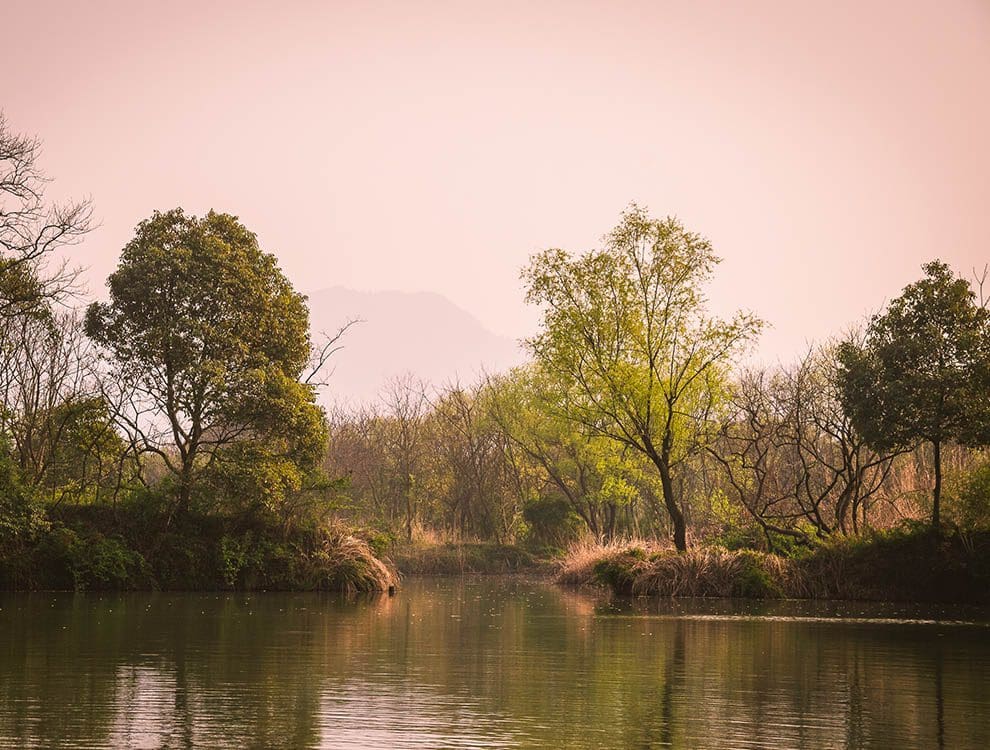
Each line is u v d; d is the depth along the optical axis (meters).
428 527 114.81
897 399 70.25
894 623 55.53
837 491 89.44
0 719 27.25
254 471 72.69
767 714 29.14
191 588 74.44
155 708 28.83
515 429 115.56
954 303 71.44
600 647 43.72
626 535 111.44
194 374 72.44
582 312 82.62
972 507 71.25
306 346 79.94
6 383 78.06
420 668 36.97
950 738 26.41
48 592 70.31
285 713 28.36
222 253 75.12
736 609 63.88
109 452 75.44
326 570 75.81
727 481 99.75
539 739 25.73
